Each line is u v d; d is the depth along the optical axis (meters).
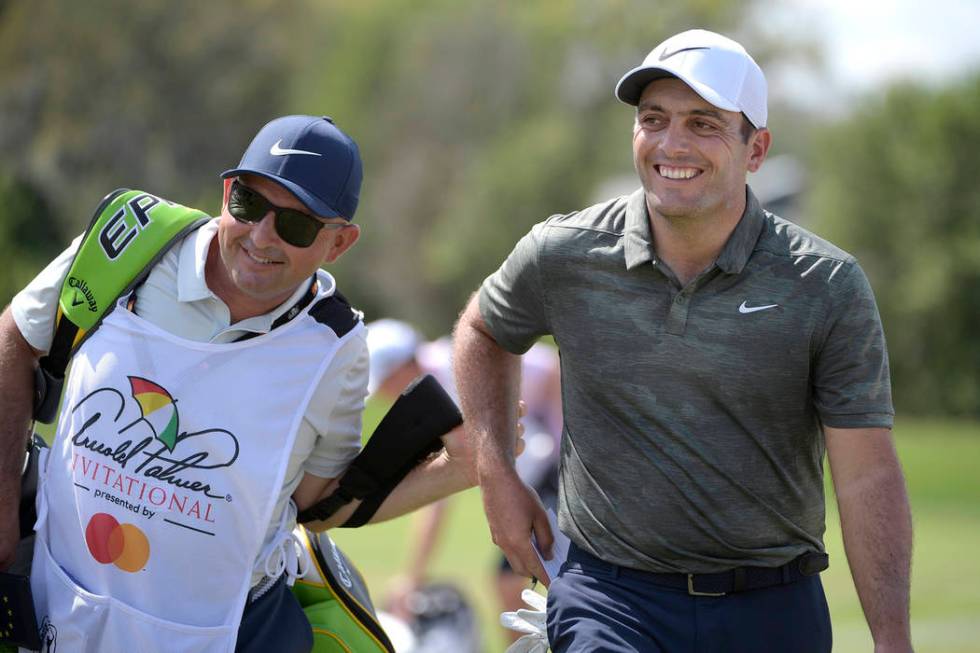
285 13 197.62
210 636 13.52
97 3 171.12
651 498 13.34
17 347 14.42
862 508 12.66
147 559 13.55
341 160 13.54
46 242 159.12
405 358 24.75
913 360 162.88
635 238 13.24
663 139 13.01
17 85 166.50
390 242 196.50
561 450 14.37
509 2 193.75
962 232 162.25
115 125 173.00
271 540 14.09
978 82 165.00
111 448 13.60
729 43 13.27
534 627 14.86
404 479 15.16
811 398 13.13
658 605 13.46
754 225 13.09
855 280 12.73
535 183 179.38
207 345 13.61
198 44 182.38
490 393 15.05
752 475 13.14
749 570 13.39
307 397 13.82
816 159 178.75
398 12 198.38
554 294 13.81
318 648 14.98
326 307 14.12
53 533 14.02
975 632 31.25
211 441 13.52
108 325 13.87
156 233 13.91
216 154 188.12
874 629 12.53
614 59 187.00
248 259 13.48
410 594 24.42
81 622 13.62
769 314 12.79
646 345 13.21
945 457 82.88
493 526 14.80
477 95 193.50
